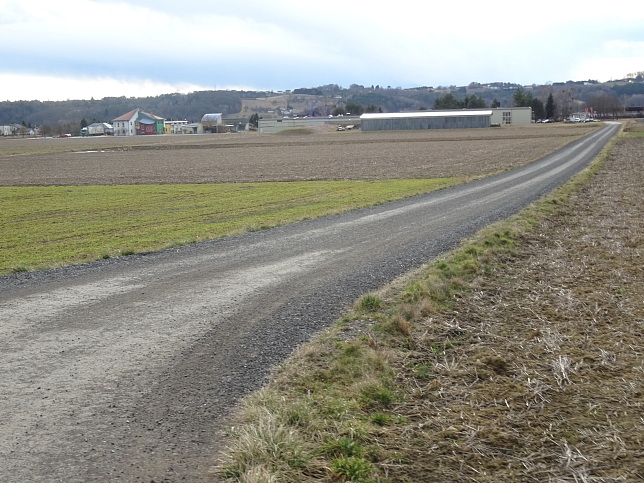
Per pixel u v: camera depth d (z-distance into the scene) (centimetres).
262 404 556
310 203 2455
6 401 570
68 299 945
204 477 443
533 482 464
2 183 3850
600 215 1916
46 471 448
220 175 4141
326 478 452
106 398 578
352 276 1093
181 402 570
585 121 16275
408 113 14850
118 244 1608
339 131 14525
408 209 2073
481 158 4994
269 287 1017
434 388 627
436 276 1039
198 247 1425
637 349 751
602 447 512
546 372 675
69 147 9569
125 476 443
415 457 491
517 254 1316
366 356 685
